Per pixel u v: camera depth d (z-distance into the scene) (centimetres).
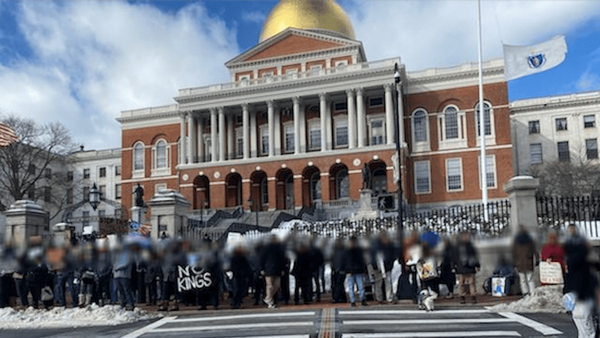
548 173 6088
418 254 1405
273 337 1030
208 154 6238
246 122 5884
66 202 7819
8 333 1244
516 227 1414
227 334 1097
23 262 1575
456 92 5644
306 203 5766
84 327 1306
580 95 7019
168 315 1459
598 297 817
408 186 5547
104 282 1664
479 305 1398
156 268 1530
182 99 6028
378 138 5753
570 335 986
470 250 1370
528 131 7094
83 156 8281
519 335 995
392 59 5581
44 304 1591
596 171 5759
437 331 1052
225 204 5775
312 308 1440
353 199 5294
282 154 5972
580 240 861
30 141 6259
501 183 5403
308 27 6562
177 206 2236
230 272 1652
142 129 6738
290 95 5797
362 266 1432
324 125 5669
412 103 5750
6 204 6694
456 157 5566
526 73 2689
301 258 1523
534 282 1480
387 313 1311
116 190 8050
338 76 5619
